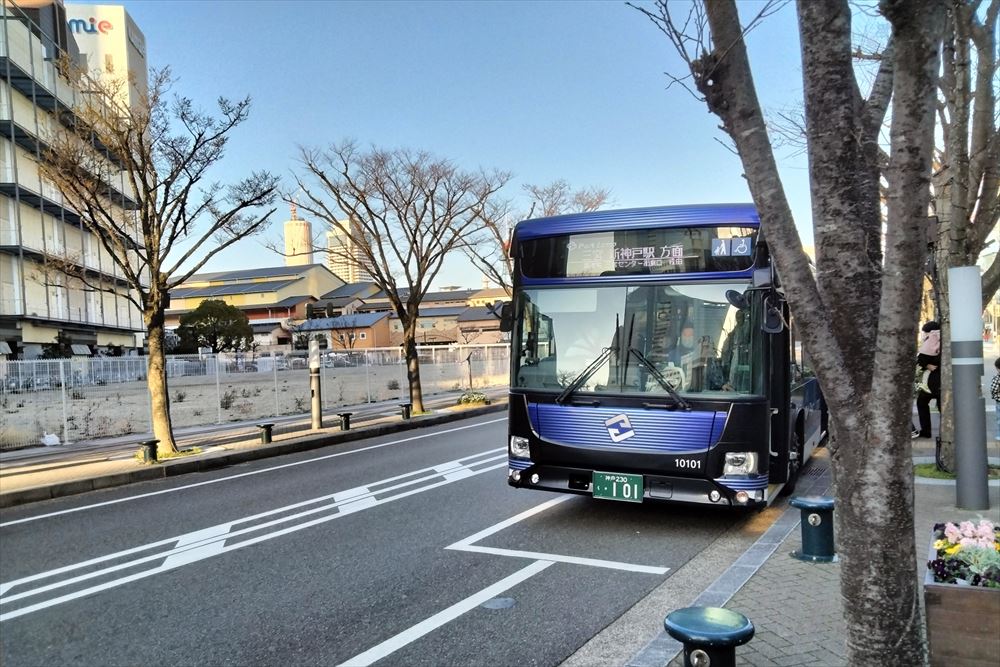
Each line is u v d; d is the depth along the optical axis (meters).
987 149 7.14
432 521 7.23
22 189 35.06
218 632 4.42
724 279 6.14
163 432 12.30
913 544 2.41
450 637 4.24
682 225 6.30
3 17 33.38
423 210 19.41
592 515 7.33
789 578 4.85
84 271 16.45
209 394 18.97
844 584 2.49
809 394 9.52
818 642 3.72
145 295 12.44
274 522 7.46
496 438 14.34
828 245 2.53
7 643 4.36
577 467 6.36
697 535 6.50
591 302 6.56
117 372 16.11
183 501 8.99
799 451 8.54
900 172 2.19
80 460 12.11
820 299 2.47
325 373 22.44
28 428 13.95
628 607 4.70
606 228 6.55
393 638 4.24
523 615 4.57
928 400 10.91
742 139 2.50
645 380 6.22
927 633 2.74
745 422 5.86
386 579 5.38
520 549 6.12
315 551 6.23
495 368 33.12
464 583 5.23
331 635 4.32
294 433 15.24
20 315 35.09
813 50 2.56
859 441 2.42
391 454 12.66
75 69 12.62
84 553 6.54
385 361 25.05
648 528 6.77
